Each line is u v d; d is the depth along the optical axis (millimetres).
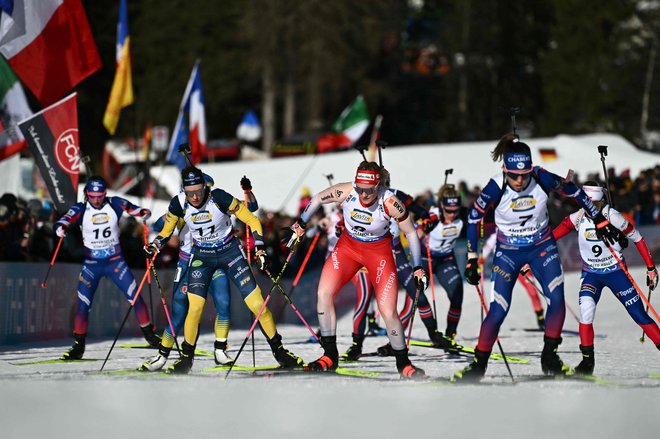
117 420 17875
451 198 36594
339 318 56406
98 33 145125
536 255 24422
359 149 28781
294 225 26312
